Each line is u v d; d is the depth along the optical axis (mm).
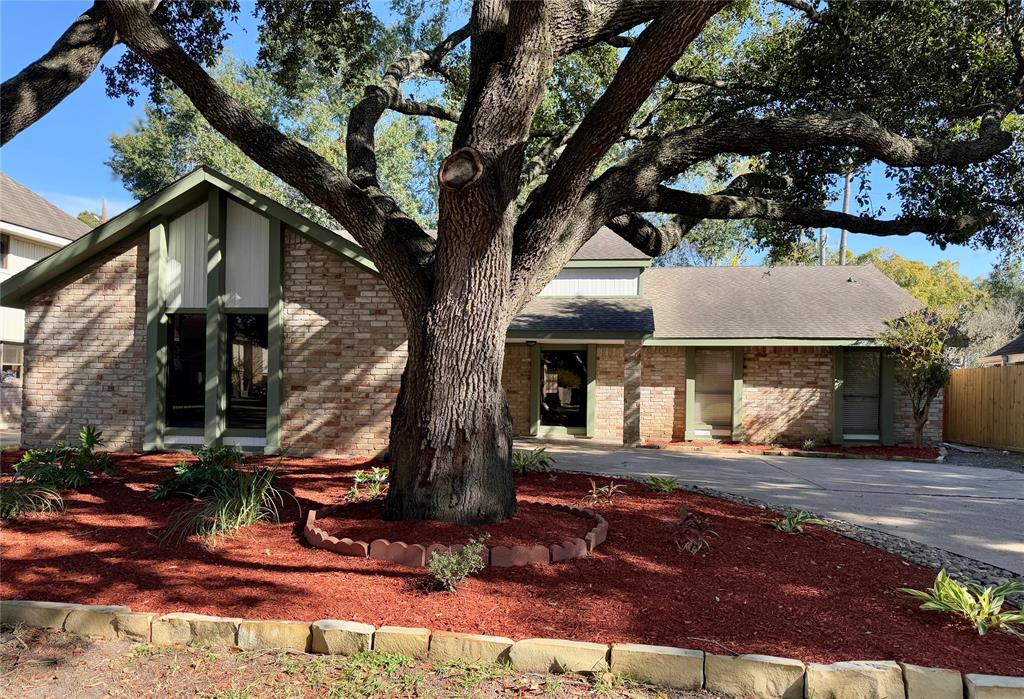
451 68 11680
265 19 10242
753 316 15742
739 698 3311
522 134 5273
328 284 10617
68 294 10961
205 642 3779
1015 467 12180
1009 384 14992
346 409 10516
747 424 15430
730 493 8430
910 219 8281
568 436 16266
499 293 5605
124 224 10516
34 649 3713
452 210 5156
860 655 3523
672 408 15945
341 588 4355
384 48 15602
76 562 4859
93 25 6859
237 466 8602
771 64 10664
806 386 15273
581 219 6270
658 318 16031
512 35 5023
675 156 6477
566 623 3863
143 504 6668
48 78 6473
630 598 4262
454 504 5559
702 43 11352
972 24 8898
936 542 6219
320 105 26438
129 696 3221
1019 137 9523
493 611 4012
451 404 5605
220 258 10703
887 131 6789
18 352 18750
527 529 5473
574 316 14828
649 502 7242
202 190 10750
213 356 10648
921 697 3227
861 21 9031
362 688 3281
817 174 10297
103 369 10898
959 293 32562
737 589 4516
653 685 3391
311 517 5777
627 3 6148
